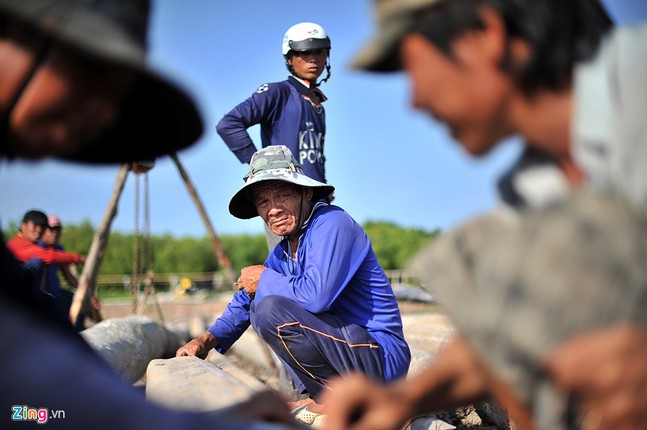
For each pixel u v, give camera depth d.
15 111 0.86
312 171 4.15
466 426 2.95
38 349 0.80
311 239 2.95
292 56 4.11
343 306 2.98
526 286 0.99
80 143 0.93
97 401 0.77
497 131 1.04
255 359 5.52
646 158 0.93
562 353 0.95
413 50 1.02
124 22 0.85
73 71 0.85
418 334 4.85
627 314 0.94
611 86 0.96
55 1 0.81
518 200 1.09
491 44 0.97
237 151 4.03
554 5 0.97
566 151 1.03
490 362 1.02
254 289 3.12
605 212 0.96
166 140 1.12
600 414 0.96
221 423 0.81
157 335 4.96
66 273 6.85
